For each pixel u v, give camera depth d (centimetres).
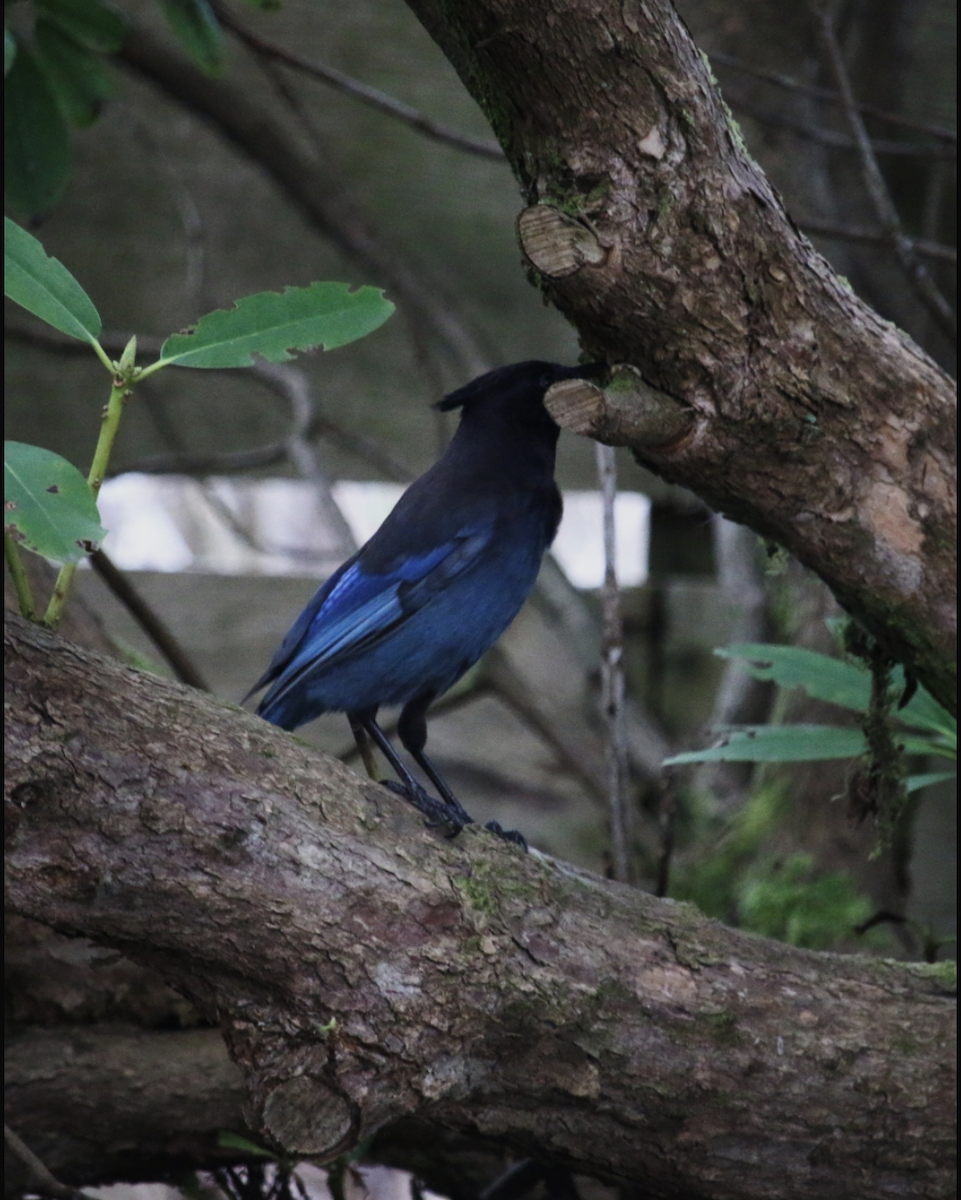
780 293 557
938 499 602
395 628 789
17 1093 729
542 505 826
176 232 1169
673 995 588
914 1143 608
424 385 1223
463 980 552
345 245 1143
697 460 587
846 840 983
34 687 509
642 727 1138
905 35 1130
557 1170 763
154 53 1096
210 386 1214
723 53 1117
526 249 537
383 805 565
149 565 1425
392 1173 1046
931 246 976
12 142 850
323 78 988
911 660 646
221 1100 744
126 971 759
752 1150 602
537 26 507
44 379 1165
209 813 524
